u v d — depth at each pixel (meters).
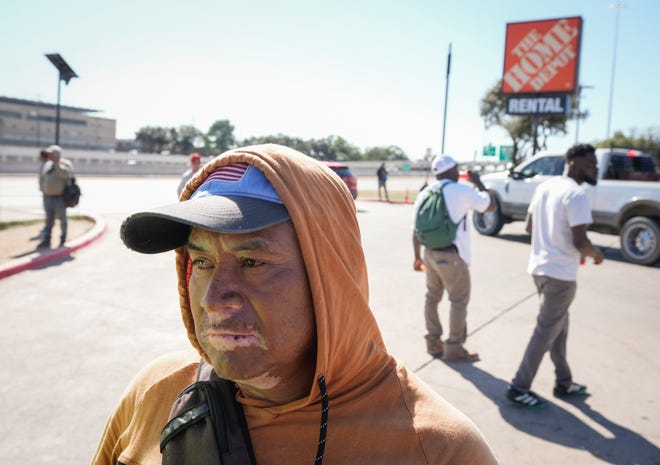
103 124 85.31
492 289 6.80
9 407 3.38
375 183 40.56
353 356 0.82
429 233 4.11
